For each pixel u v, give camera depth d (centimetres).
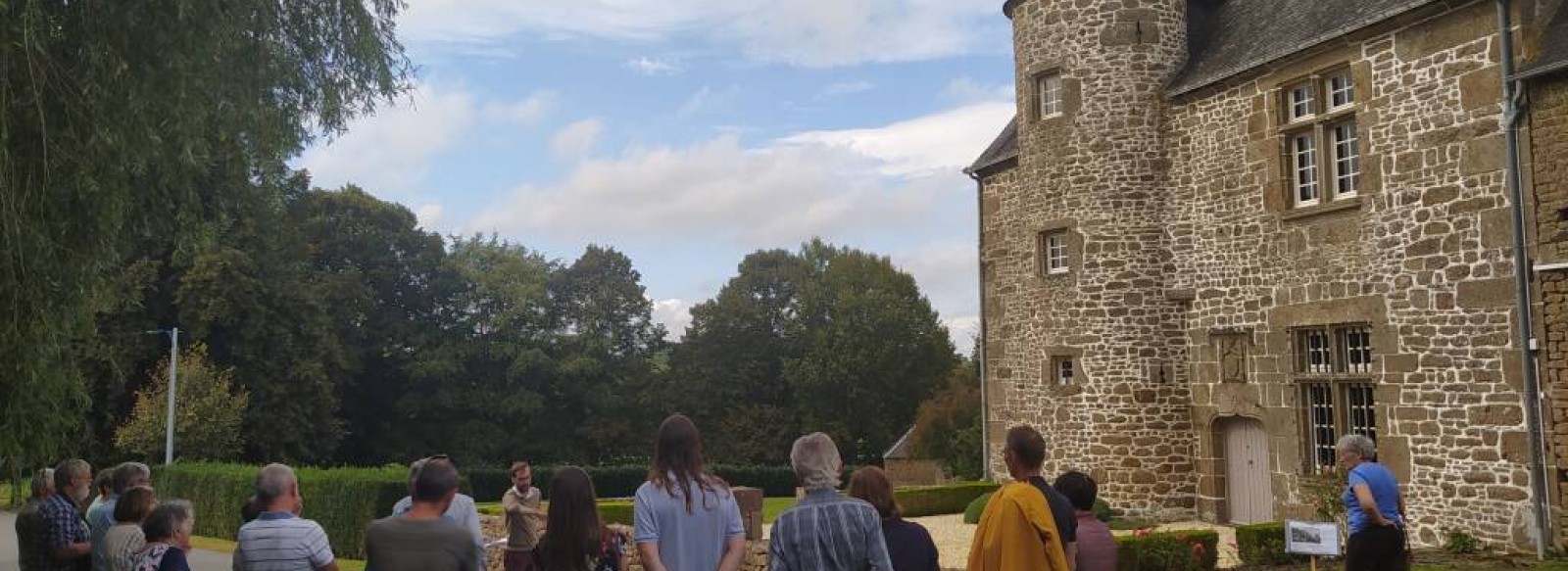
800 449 491
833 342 4741
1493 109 1258
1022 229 1892
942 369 4981
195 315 3189
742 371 4781
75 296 746
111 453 3080
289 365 3403
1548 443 1194
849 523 470
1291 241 1522
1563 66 1160
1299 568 1154
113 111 738
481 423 4159
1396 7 1354
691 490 514
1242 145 1603
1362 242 1416
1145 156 1738
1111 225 1738
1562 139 1193
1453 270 1299
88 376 2895
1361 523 780
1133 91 1747
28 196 702
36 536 716
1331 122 1483
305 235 3866
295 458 3406
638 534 506
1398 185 1368
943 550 1442
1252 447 1609
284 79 906
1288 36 1544
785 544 470
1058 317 1805
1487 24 1266
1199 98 1681
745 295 4916
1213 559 1166
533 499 1058
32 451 729
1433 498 1317
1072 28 1797
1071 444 1770
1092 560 566
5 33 683
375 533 499
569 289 4753
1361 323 1420
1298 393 1507
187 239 920
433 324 4234
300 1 933
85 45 718
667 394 4781
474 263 4447
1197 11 1892
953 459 3434
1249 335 1588
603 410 4453
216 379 3030
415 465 579
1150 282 1719
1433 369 1322
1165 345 1709
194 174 894
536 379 4309
